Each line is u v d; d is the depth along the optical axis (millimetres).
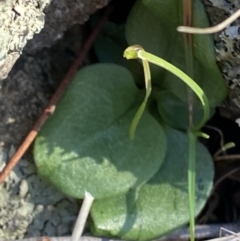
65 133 125
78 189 125
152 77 133
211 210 140
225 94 124
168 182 129
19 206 129
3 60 100
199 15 115
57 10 123
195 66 123
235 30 113
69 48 137
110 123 127
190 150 123
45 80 133
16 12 99
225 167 140
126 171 126
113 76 129
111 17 143
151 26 127
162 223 127
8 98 130
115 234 126
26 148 127
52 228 130
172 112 132
